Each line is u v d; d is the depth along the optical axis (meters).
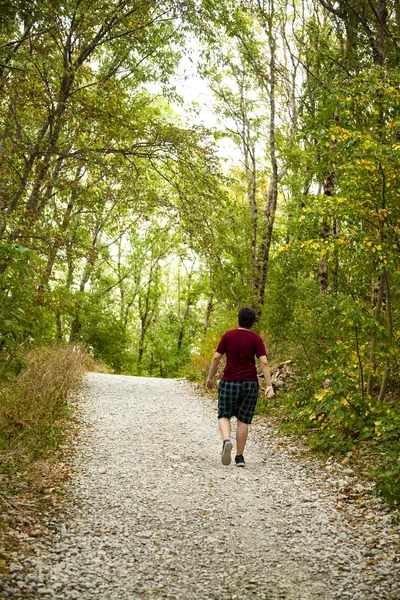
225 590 3.05
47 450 6.00
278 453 6.58
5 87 8.88
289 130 16.66
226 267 17.61
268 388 5.61
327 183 11.72
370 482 5.16
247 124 16.17
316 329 8.41
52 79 9.02
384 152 6.38
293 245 7.24
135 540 3.70
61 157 10.07
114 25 9.73
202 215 11.04
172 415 9.06
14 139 9.54
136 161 11.01
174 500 4.61
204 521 4.14
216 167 10.67
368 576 3.24
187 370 17.02
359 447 6.24
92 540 3.64
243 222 16.59
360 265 7.13
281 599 2.96
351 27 10.44
